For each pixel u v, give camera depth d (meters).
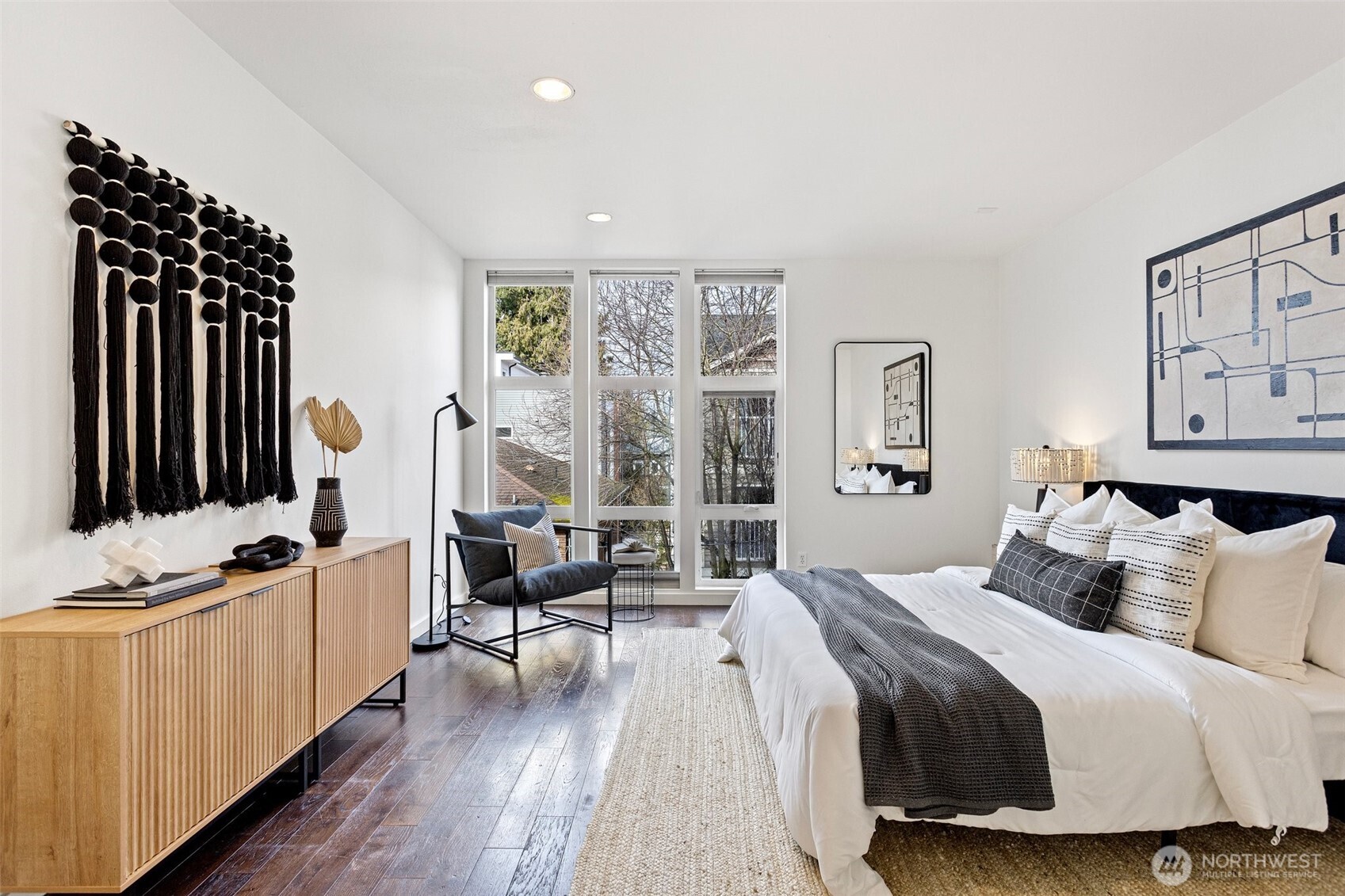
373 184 3.37
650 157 3.09
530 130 2.83
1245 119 2.66
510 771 2.31
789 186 3.43
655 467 4.95
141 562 1.64
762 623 2.79
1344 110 2.26
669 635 3.97
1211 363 2.80
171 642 1.54
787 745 1.98
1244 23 2.07
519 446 4.93
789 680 2.09
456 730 2.65
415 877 1.74
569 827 1.98
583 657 3.57
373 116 2.71
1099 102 2.56
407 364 3.79
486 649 3.65
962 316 4.78
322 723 2.20
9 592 1.52
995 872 1.77
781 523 4.90
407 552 2.90
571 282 4.85
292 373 2.65
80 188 1.66
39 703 1.40
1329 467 2.30
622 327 4.94
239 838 1.91
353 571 2.40
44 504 1.61
